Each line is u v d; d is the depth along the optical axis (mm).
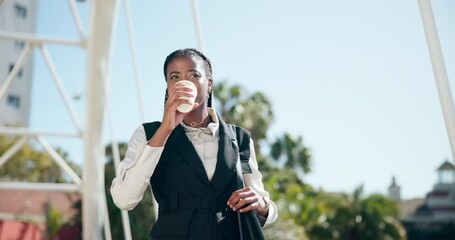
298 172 36125
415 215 44312
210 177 2326
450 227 38406
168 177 2311
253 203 2270
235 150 2395
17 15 24188
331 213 28062
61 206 28797
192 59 2363
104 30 6711
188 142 2346
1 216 27516
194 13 4422
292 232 19125
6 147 27406
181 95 2199
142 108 6910
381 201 28188
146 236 18406
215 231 2248
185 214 2256
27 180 27828
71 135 9172
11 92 32750
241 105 27281
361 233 27672
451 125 2678
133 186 2230
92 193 9016
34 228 24359
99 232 9227
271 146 35938
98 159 8719
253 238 2256
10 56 21328
